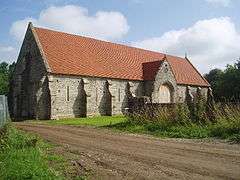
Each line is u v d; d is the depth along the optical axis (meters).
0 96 17.47
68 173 11.23
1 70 95.38
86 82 45.56
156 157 13.83
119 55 54.59
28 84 45.12
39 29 46.62
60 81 43.03
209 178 10.27
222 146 16.64
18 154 12.78
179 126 23.86
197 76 67.06
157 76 52.59
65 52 46.47
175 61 66.00
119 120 37.00
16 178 9.98
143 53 60.09
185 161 12.90
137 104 30.84
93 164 12.60
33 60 44.53
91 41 52.56
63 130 26.03
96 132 24.53
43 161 12.37
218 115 23.25
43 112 41.84
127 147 16.72
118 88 49.81
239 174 10.72
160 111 26.81
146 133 23.69
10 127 20.12
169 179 10.24
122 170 11.55
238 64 65.56
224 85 64.50
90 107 45.81
